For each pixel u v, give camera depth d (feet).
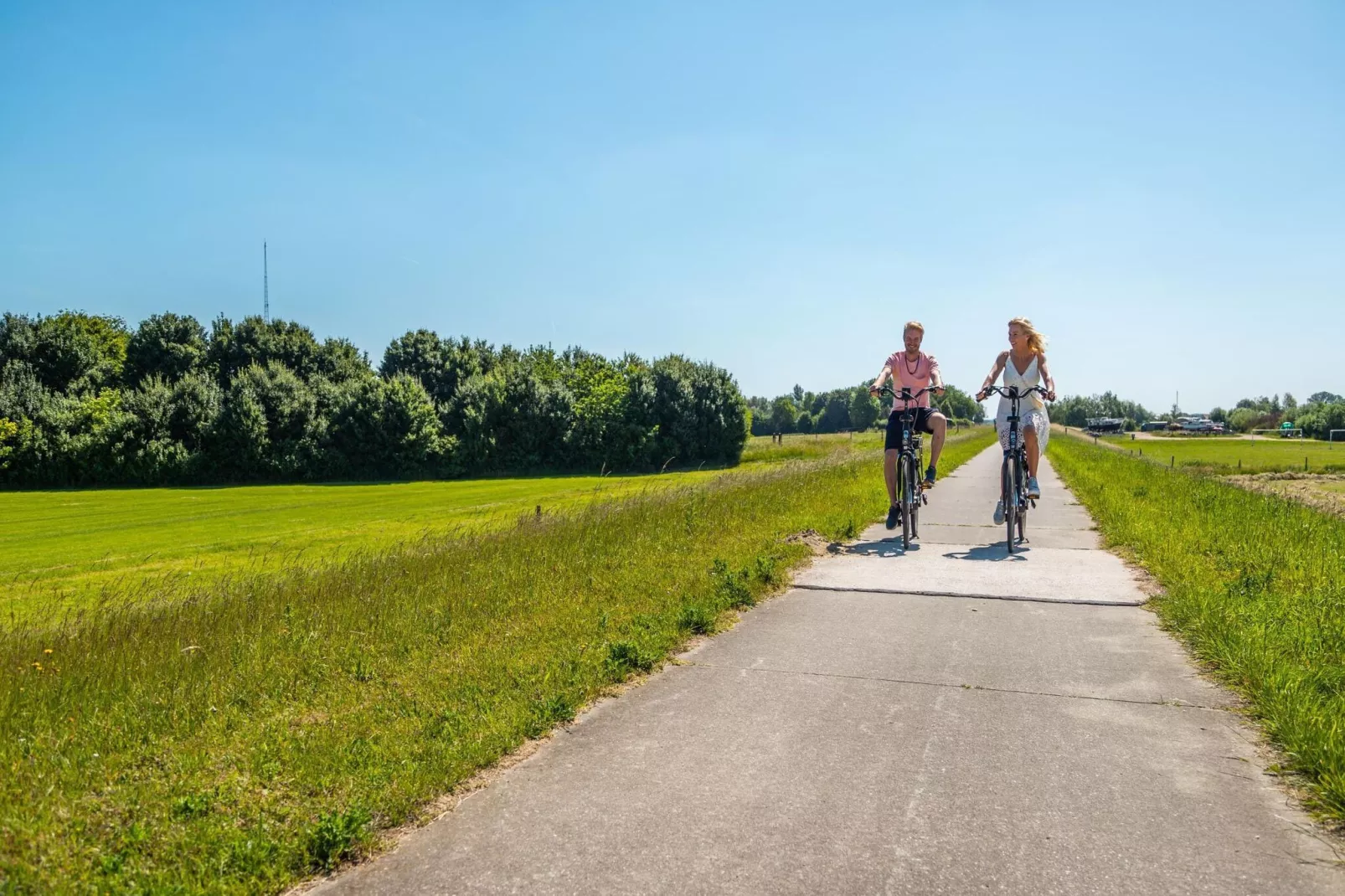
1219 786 11.80
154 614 27.40
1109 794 11.67
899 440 32.35
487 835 11.01
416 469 173.37
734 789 12.09
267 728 14.60
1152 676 16.43
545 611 22.33
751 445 221.66
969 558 28.55
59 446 157.07
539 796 12.04
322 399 181.27
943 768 12.60
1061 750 13.12
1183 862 9.93
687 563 27.48
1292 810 11.09
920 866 9.96
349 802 11.66
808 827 10.93
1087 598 22.49
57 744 13.73
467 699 15.60
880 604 22.56
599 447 183.42
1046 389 29.84
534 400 181.78
